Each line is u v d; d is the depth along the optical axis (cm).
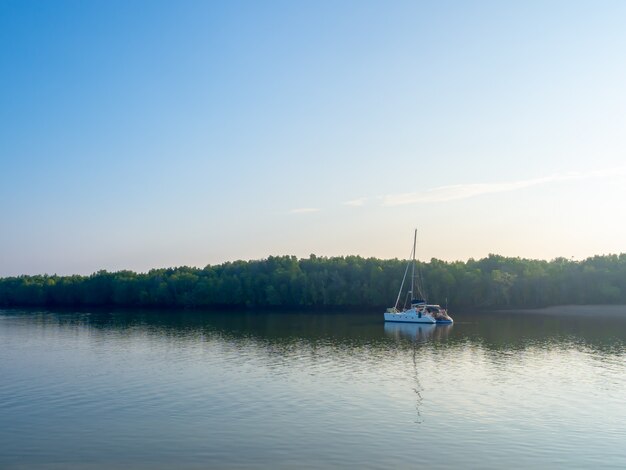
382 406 4559
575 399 4816
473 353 7500
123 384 5397
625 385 5375
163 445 3603
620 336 9469
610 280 17012
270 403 4647
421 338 9325
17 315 15400
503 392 5078
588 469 3225
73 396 4900
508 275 17300
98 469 3225
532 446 3594
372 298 17238
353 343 8612
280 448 3544
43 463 3316
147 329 10919
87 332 10356
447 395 4950
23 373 6000
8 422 4097
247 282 18562
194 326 11650
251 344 8462
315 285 17875
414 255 14375
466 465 3272
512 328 11094
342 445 3600
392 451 3491
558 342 8675
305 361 6781
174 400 4747
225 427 3972
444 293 17212
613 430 3928
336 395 4938
